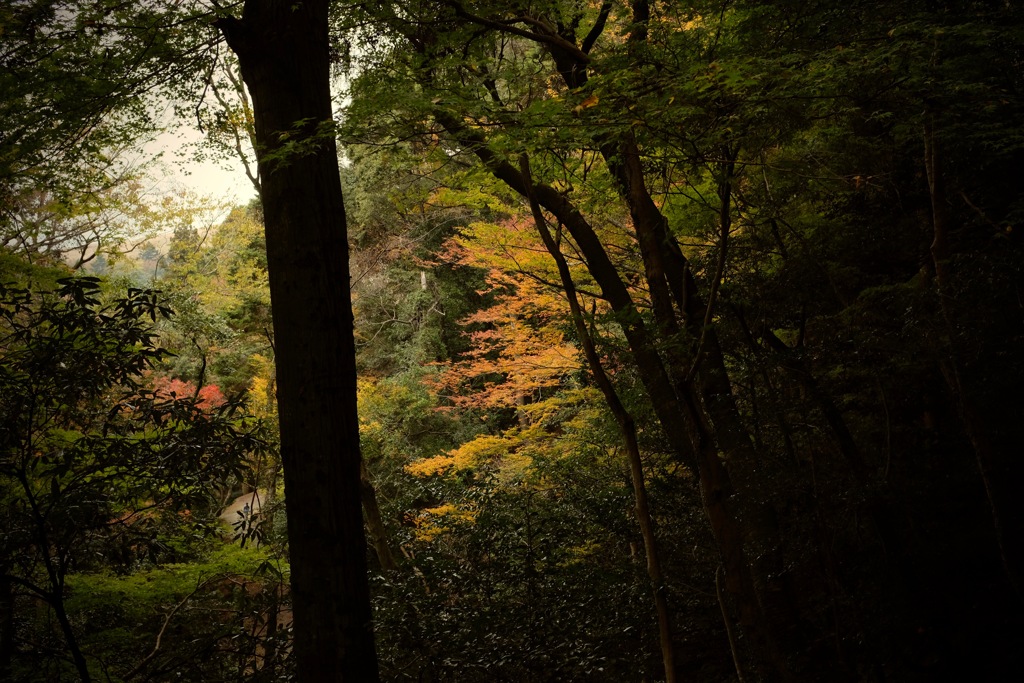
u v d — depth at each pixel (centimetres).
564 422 1050
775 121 390
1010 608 446
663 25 557
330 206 443
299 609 421
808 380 517
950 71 407
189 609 695
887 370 500
